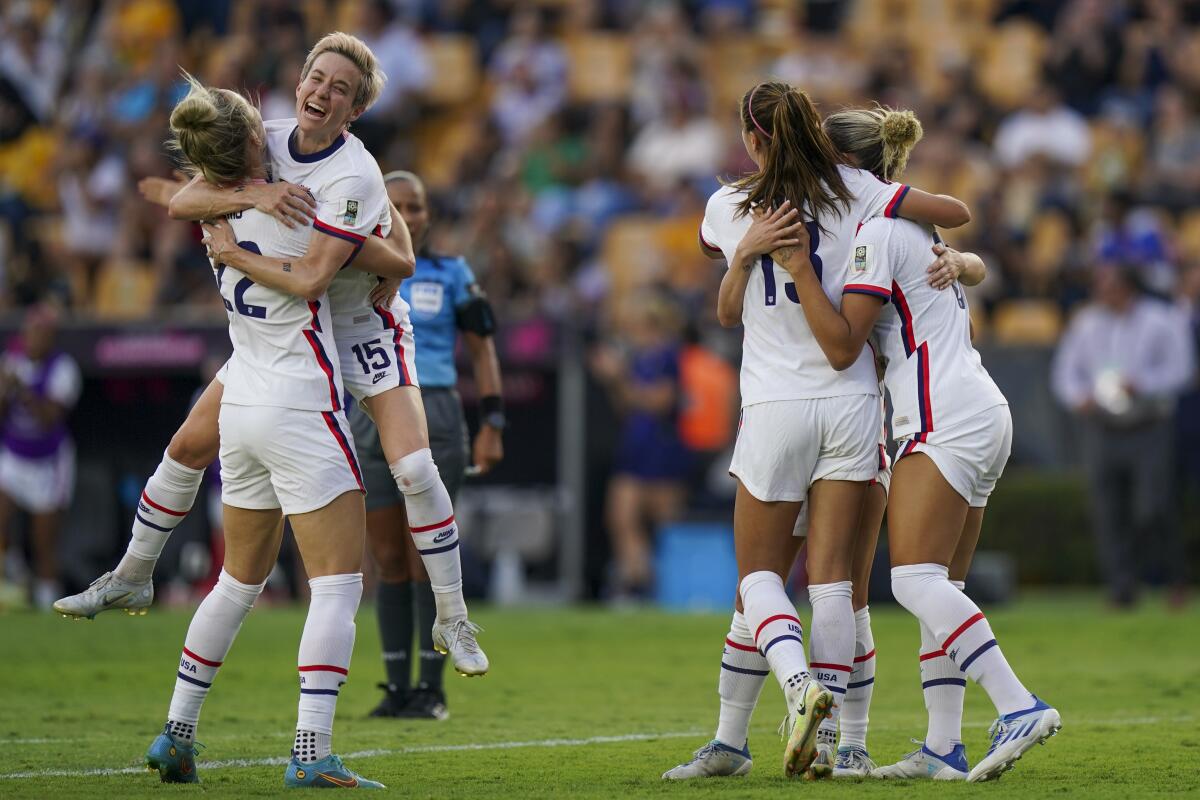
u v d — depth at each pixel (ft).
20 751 69.10
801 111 59.41
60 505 157.99
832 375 58.54
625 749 70.08
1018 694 57.21
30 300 199.62
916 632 133.90
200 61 238.07
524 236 209.87
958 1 248.52
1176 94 217.36
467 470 88.69
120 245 208.03
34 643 122.62
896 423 59.36
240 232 57.16
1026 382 175.52
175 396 166.71
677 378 171.63
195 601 161.79
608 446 170.40
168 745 58.70
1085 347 156.97
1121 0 233.14
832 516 58.65
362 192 57.47
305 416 56.85
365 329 60.44
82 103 228.84
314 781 56.75
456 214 212.84
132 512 166.30
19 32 239.30
